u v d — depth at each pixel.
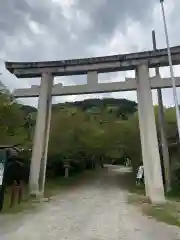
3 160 10.62
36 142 15.25
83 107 41.25
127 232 7.66
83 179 25.47
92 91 15.48
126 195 16.05
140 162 23.75
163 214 10.21
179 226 8.44
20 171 17.33
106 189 19.33
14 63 16.81
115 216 10.00
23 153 17.48
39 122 15.53
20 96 16.67
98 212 10.81
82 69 15.99
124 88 15.21
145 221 9.16
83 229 7.95
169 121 22.52
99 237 7.08
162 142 18.27
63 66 16.34
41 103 15.84
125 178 26.55
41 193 14.62
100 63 15.79
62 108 31.55
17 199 12.92
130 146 25.03
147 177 13.49
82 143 26.55
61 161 24.92
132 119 27.81
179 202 13.62
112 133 28.22
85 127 27.23
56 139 23.69
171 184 17.56
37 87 16.52
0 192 10.32
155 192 12.88
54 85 16.28
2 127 16.31
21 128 19.98
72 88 15.86
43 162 15.21
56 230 7.73
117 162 45.94
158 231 7.79
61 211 10.93
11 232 7.38
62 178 24.39
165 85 14.54
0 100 15.92
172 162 19.58
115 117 36.69
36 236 7.02
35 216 9.73
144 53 15.16
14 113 17.80
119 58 15.41
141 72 14.98
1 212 10.19
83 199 14.53
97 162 35.47
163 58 14.99
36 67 16.66
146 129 13.97
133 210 11.28
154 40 20.31
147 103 14.33
